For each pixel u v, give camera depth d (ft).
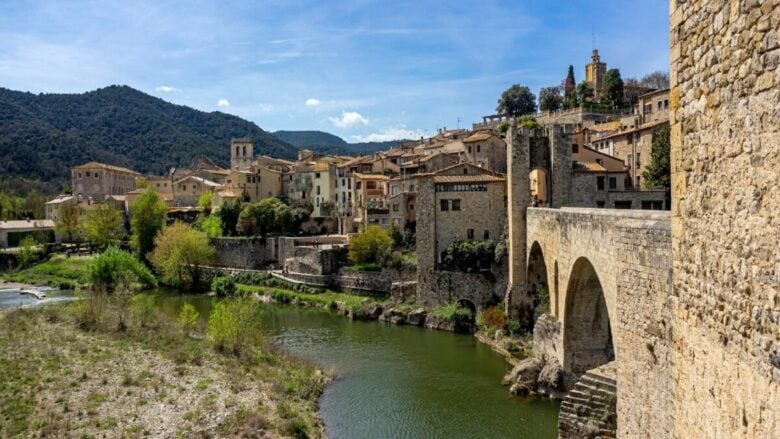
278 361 191.52
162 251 382.01
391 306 278.67
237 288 351.25
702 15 39.04
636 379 78.02
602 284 107.76
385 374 186.29
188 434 131.64
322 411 154.61
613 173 272.92
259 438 131.13
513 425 144.25
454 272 265.34
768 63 30.55
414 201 359.87
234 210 462.19
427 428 143.64
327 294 325.21
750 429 33.09
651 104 393.91
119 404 148.66
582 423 106.93
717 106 36.94
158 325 234.38
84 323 232.32
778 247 29.96
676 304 45.42
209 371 177.58
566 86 653.71
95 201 629.92
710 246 38.42
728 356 35.88
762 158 31.42
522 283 223.10
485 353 209.46
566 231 138.51
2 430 130.00
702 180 39.65
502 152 376.27
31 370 172.24
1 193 638.12
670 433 69.05
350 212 471.62
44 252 466.29
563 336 151.94
